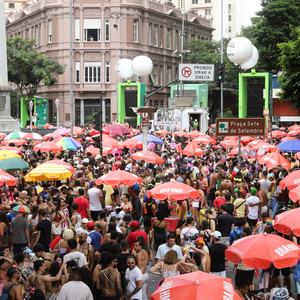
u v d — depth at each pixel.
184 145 39.09
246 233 15.94
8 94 54.44
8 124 53.91
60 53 97.75
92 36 97.88
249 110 65.62
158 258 14.14
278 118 79.56
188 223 16.56
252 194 20.95
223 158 35.75
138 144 35.34
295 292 16.05
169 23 109.25
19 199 19.22
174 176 25.16
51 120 99.94
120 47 97.12
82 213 19.64
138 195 22.78
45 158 32.81
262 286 15.03
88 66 97.69
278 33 84.38
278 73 93.62
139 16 98.75
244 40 48.03
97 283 13.02
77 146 32.44
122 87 77.62
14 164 23.25
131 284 12.96
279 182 20.75
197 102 81.69
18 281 12.52
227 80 99.69
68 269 12.64
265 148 30.30
